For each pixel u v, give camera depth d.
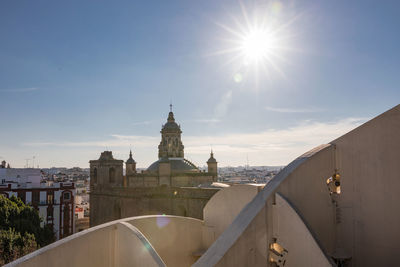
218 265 12.16
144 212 57.78
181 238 20.27
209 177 74.69
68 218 64.25
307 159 15.91
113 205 66.69
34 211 40.12
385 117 15.89
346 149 16.95
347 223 16.53
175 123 86.06
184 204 50.75
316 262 12.54
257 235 13.68
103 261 14.91
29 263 12.62
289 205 13.80
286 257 13.59
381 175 15.87
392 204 15.52
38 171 86.81
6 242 28.83
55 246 13.48
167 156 77.00
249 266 13.14
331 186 17.28
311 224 15.57
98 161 79.69
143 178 73.75
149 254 12.82
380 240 15.72
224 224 21.42
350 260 16.25
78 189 168.62
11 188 59.88
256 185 20.11
